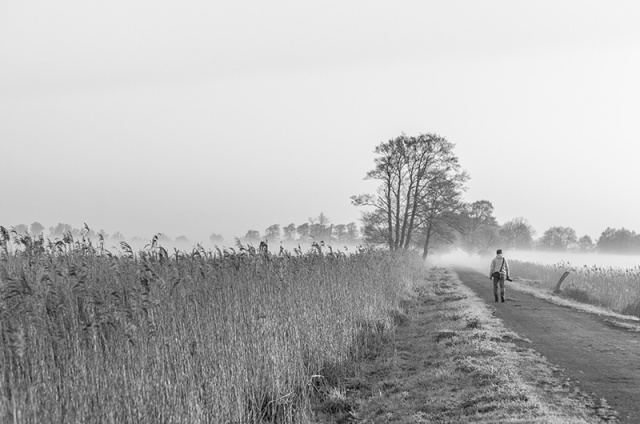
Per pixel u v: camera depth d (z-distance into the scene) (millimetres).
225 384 9430
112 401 7191
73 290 9000
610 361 12438
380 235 58031
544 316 20000
